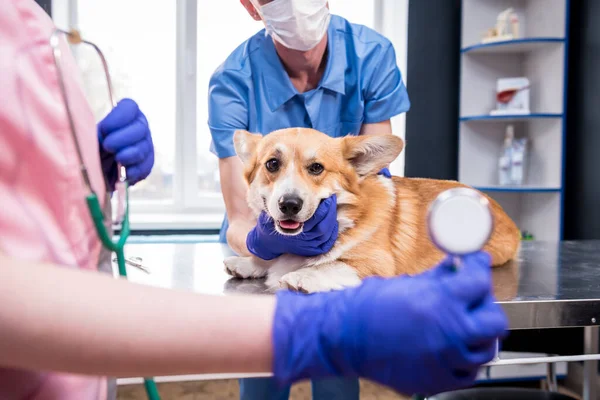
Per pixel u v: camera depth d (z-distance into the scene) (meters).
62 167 0.48
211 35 3.01
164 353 0.35
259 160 1.03
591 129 2.63
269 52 1.41
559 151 2.68
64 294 0.34
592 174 2.62
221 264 1.35
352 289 0.39
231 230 1.32
